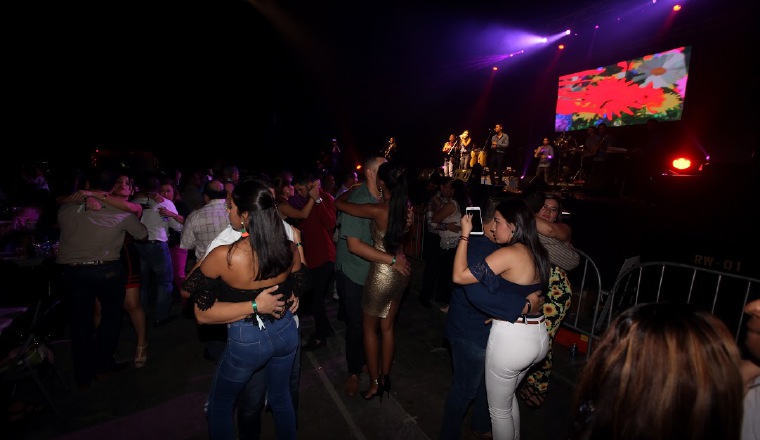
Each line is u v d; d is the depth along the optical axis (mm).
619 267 5902
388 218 2807
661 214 5523
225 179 6273
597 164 9461
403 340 4223
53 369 3119
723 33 9148
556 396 3270
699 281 4668
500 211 2111
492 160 12180
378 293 2898
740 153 9000
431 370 3633
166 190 4535
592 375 1090
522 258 2012
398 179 2793
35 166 8109
